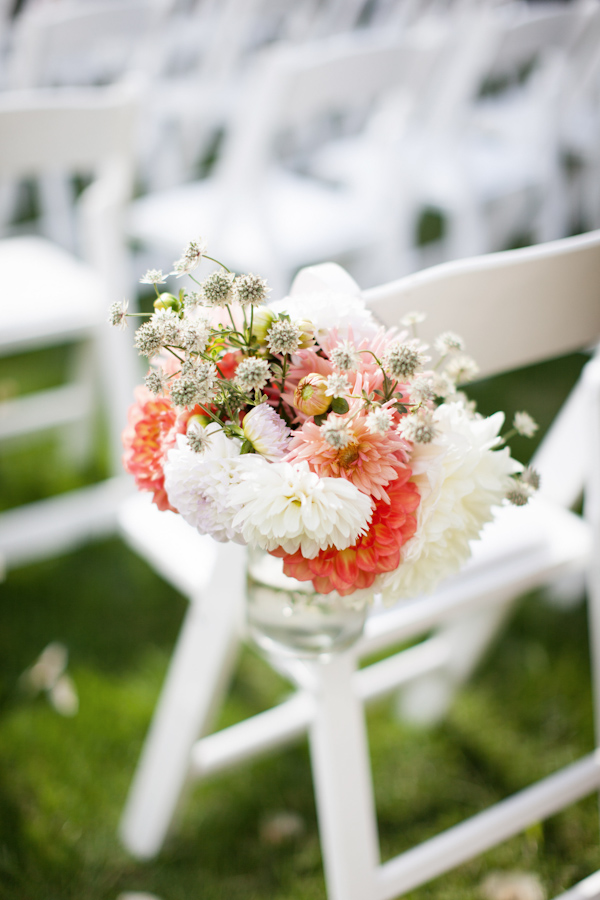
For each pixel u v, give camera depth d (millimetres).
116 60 3635
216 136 4176
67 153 1541
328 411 662
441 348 751
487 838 1067
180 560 1176
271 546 635
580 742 1462
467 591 1042
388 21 3941
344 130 3414
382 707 1533
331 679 924
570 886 1242
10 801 1355
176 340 662
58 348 2703
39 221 3350
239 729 1247
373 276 2559
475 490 696
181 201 2439
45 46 2619
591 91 3203
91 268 1877
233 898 1232
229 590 1019
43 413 1900
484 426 706
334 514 598
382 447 631
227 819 1349
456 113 2463
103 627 1716
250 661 1650
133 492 1870
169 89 3174
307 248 2289
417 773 1419
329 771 951
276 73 1890
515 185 2838
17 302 1671
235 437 666
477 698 1544
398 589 689
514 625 1703
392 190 2406
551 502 1236
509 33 2406
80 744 1455
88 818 1338
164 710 1186
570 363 2654
